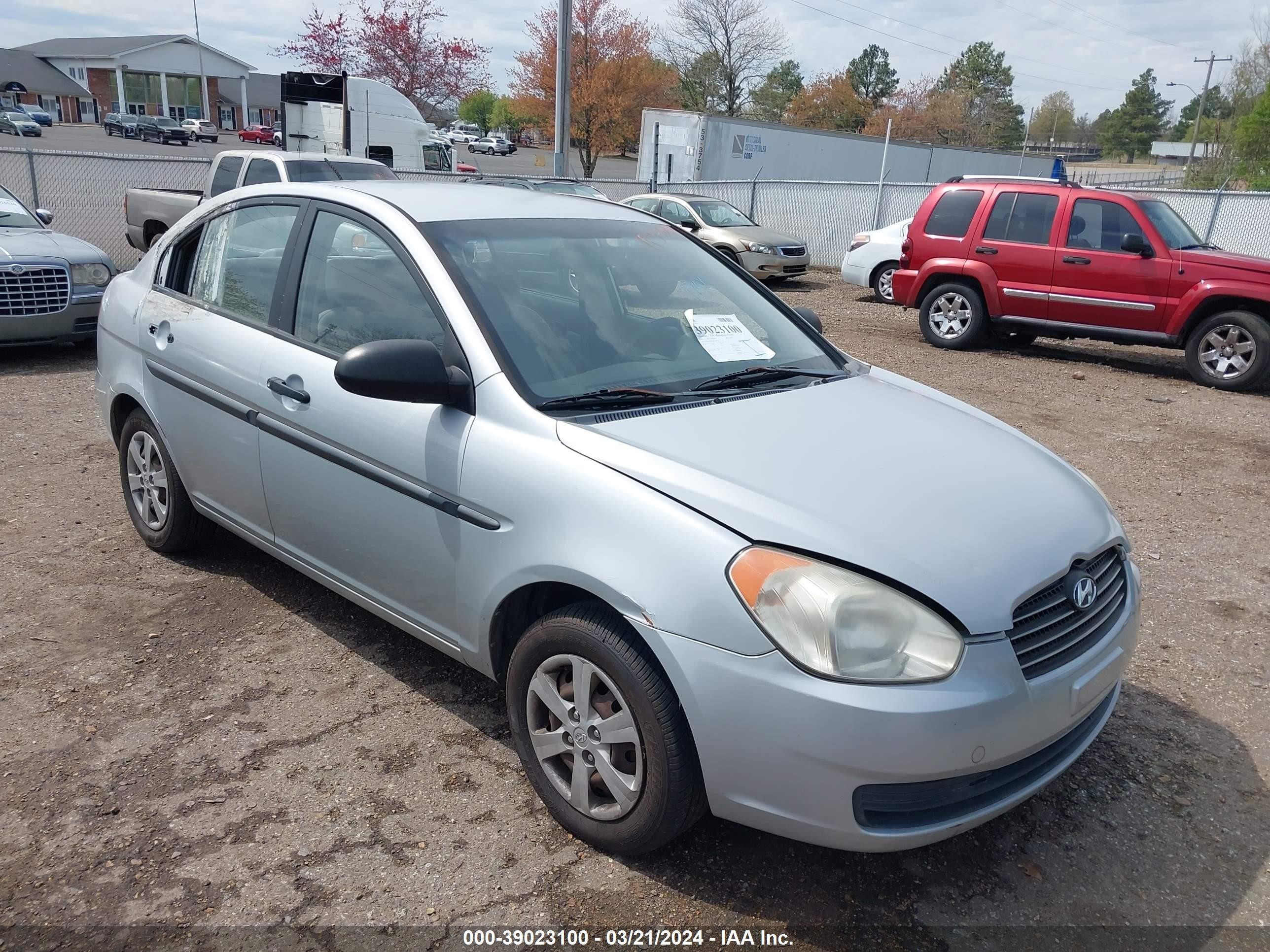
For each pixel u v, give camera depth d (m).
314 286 3.38
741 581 2.22
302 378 3.25
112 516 4.86
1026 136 79.69
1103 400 8.78
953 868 2.63
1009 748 2.23
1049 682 2.33
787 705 2.15
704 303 3.53
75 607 3.88
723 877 2.54
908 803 2.20
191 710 3.20
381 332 3.09
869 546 2.26
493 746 3.06
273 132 59.56
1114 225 9.93
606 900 2.45
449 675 3.47
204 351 3.68
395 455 2.92
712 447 2.60
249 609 3.92
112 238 14.77
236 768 2.91
